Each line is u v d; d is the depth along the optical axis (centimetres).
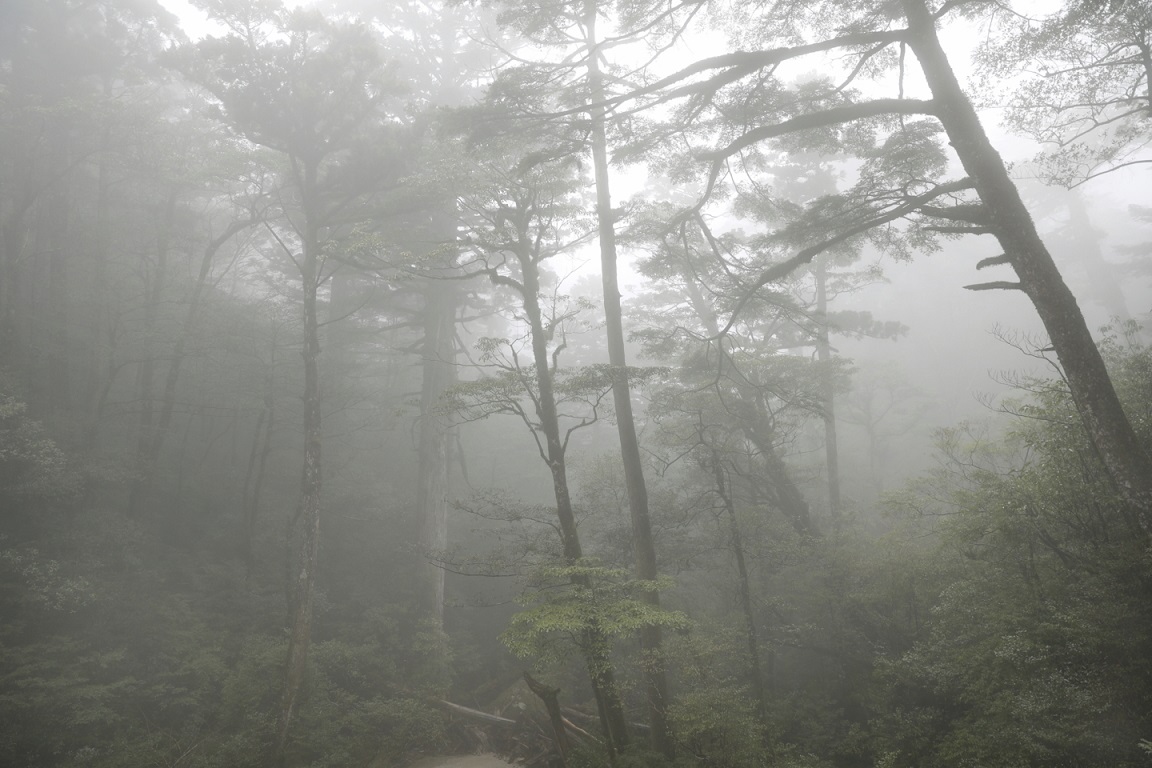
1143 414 1053
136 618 1664
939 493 1695
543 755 1680
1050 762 899
